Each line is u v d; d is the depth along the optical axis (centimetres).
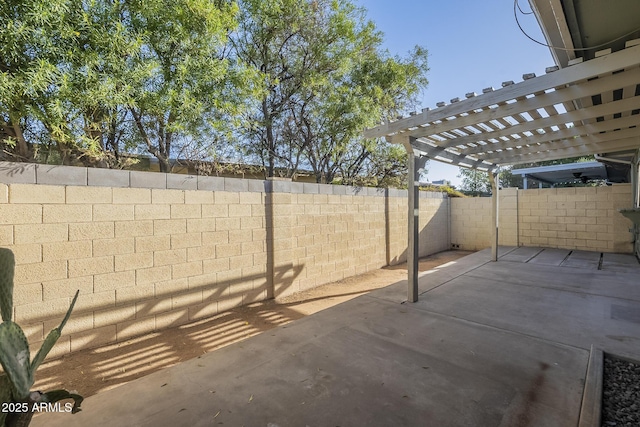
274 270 496
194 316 402
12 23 274
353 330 328
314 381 232
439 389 218
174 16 393
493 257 696
